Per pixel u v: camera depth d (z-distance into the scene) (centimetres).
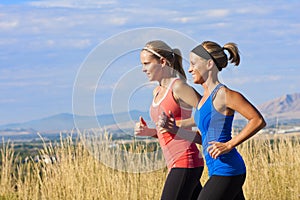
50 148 1070
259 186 1091
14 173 1068
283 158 1135
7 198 1045
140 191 1020
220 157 621
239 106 613
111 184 1026
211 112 625
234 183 622
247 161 1116
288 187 1116
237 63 643
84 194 1032
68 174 1050
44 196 1035
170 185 670
